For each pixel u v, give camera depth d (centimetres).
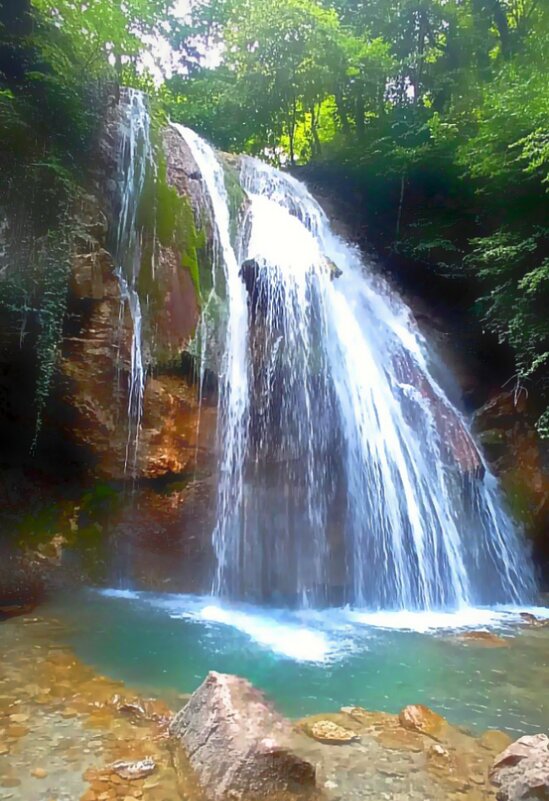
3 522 796
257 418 866
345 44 1714
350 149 1694
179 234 947
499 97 1195
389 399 1005
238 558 833
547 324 1062
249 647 596
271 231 1112
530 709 475
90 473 810
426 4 1817
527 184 1141
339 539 862
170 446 816
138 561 825
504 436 1098
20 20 923
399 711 461
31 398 787
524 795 329
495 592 929
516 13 1761
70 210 808
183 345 852
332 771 362
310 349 940
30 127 829
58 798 323
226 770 329
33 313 760
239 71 1856
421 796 341
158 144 1038
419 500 925
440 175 1508
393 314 1259
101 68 990
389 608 818
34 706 433
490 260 1181
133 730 403
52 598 729
